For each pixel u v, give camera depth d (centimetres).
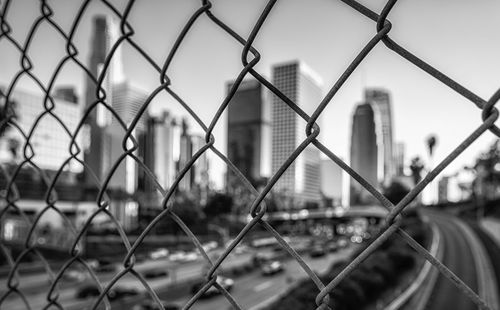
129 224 5894
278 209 10369
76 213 5619
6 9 186
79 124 162
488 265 3509
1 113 196
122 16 135
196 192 7862
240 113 19388
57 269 3184
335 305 1728
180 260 4569
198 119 118
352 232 10788
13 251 2959
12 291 200
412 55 77
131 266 138
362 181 85
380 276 2456
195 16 114
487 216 7031
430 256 76
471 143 68
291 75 13425
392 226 80
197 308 2511
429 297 2400
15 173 195
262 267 4241
